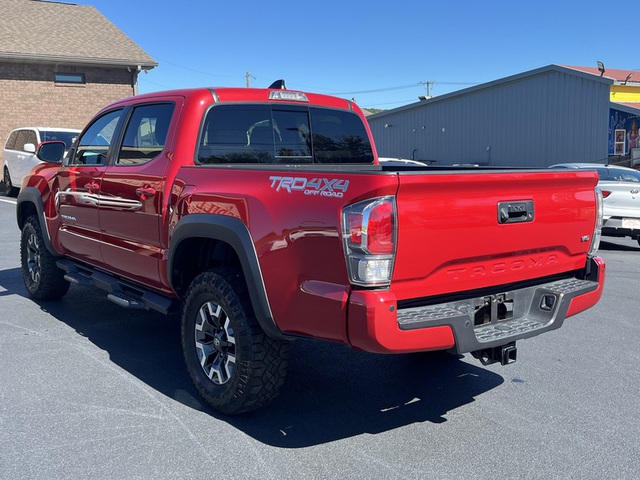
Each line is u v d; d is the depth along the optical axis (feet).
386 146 109.40
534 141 85.25
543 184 12.23
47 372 15.03
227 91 14.88
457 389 14.66
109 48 74.49
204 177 13.14
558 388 14.75
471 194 11.10
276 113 15.80
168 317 20.06
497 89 89.81
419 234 10.46
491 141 91.25
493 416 13.12
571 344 18.24
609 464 11.09
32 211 21.80
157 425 12.33
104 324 19.17
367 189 10.03
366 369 15.97
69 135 53.83
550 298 12.55
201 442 11.66
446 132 98.22
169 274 13.93
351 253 10.14
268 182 11.68
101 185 16.44
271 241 11.32
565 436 12.19
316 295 10.64
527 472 10.77
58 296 21.47
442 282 11.07
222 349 12.68
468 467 10.92
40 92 70.44
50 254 20.49
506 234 11.76
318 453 11.34
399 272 10.37
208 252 13.98
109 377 14.82
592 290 13.24
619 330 19.74
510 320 12.51
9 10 76.84
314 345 17.84
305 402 13.75
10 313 20.15
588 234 13.55
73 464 10.77
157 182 14.30
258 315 11.62
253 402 12.27
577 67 96.48
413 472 10.71
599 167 40.73
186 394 13.91
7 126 68.95
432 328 10.50
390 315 10.05
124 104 16.72
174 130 14.29
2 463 10.75
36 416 12.60
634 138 80.02
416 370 15.94
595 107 77.46
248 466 10.82
